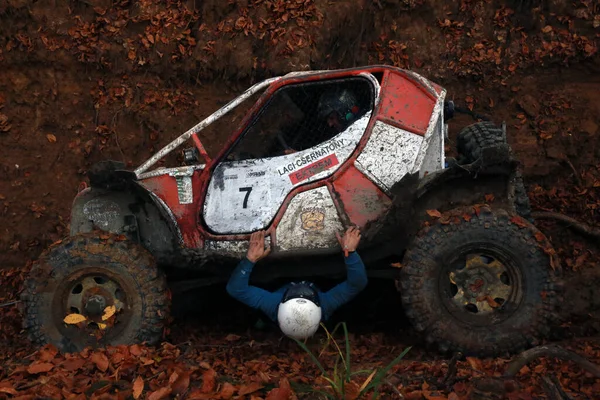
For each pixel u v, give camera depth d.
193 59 7.62
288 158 5.12
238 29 7.59
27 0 7.56
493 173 4.79
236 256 5.00
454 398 3.67
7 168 7.44
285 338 5.18
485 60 7.66
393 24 7.79
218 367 4.55
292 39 7.53
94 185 4.99
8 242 7.29
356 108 5.15
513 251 4.64
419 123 5.08
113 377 4.10
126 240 4.97
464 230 4.67
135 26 7.70
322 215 5.03
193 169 5.22
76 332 4.91
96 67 7.65
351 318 5.89
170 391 3.76
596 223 7.03
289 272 5.12
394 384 4.02
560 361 4.48
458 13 7.82
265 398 3.69
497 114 7.62
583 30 7.55
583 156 7.36
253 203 5.11
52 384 4.04
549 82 7.60
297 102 5.20
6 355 5.36
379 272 5.19
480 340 4.63
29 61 7.59
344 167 5.04
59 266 4.90
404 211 4.80
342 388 3.63
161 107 7.66
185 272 5.39
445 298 4.69
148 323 4.89
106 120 7.62
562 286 4.61
